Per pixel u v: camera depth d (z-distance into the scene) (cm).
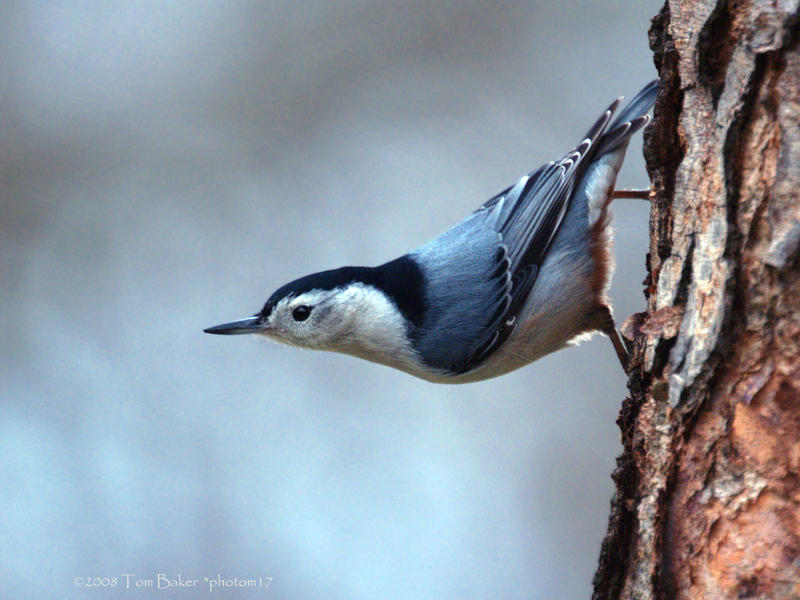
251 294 1359
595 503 1196
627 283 1195
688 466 505
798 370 480
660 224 596
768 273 488
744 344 494
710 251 515
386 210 1390
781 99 489
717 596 488
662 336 525
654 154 596
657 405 521
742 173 502
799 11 485
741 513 488
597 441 1225
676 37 560
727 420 496
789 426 482
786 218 484
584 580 1166
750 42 500
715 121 523
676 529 505
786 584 472
